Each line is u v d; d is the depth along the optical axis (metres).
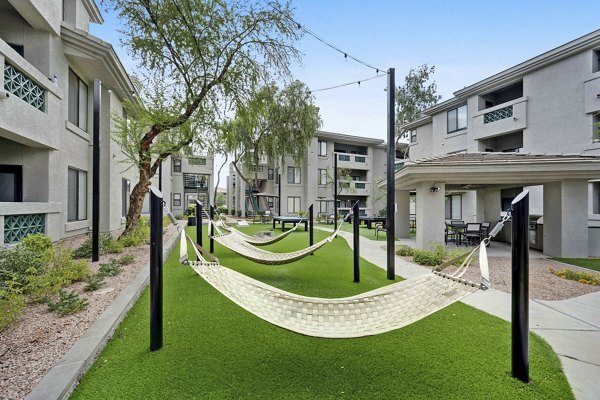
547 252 8.38
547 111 11.94
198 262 3.04
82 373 2.23
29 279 3.52
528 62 12.38
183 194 27.30
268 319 2.49
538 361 2.59
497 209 11.26
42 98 7.41
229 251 8.39
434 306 2.55
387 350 2.74
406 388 2.17
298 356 2.61
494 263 7.11
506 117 13.42
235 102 8.85
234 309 3.71
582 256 7.94
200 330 3.09
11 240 6.35
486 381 2.27
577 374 2.40
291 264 6.81
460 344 2.87
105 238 7.20
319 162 25.66
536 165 7.45
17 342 2.61
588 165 7.37
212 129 9.32
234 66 8.38
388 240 5.51
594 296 4.60
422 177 7.85
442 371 2.40
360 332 2.44
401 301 2.76
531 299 4.46
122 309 3.34
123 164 12.97
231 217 27.05
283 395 2.07
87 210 10.41
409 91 24.05
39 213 7.17
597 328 3.36
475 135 14.80
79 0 10.23
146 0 7.34
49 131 7.57
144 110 7.93
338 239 11.73
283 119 20.59
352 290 4.75
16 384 2.02
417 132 20.11
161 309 2.67
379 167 28.34
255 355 2.62
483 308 3.93
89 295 3.86
